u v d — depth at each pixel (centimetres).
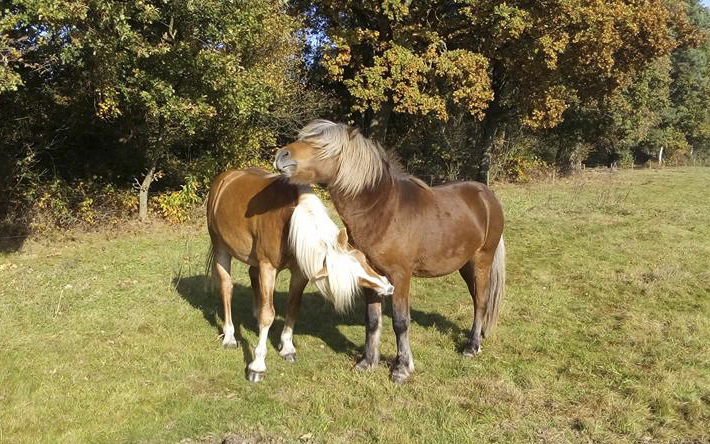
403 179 469
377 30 1634
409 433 372
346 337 566
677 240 1086
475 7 1416
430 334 575
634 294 734
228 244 508
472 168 2116
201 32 944
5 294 661
